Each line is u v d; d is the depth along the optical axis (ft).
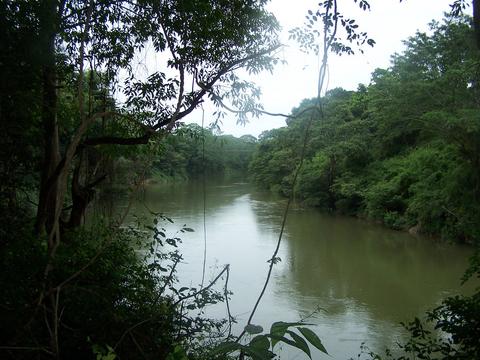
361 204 85.05
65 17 14.60
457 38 61.52
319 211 92.99
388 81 68.90
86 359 10.16
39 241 11.16
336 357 25.79
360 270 46.91
